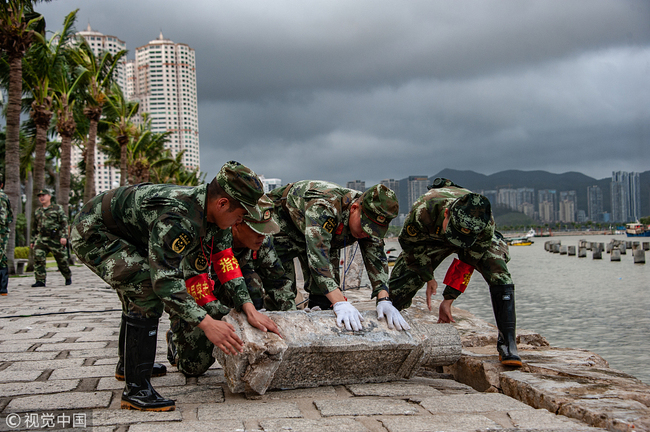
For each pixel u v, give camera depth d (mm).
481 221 3367
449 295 4285
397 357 3354
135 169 35500
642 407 2619
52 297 9117
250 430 2359
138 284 2748
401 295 4418
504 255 3951
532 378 3291
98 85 23547
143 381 2768
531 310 12820
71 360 4027
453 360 3789
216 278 3789
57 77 20641
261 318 3068
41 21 17391
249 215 2734
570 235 190750
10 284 12102
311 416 2635
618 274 25188
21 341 4852
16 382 3342
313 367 3182
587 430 2355
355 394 3104
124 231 2877
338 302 3402
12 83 15859
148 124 37719
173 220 2648
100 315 6734
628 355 7625
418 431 2340
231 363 2982
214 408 2775
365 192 3508
